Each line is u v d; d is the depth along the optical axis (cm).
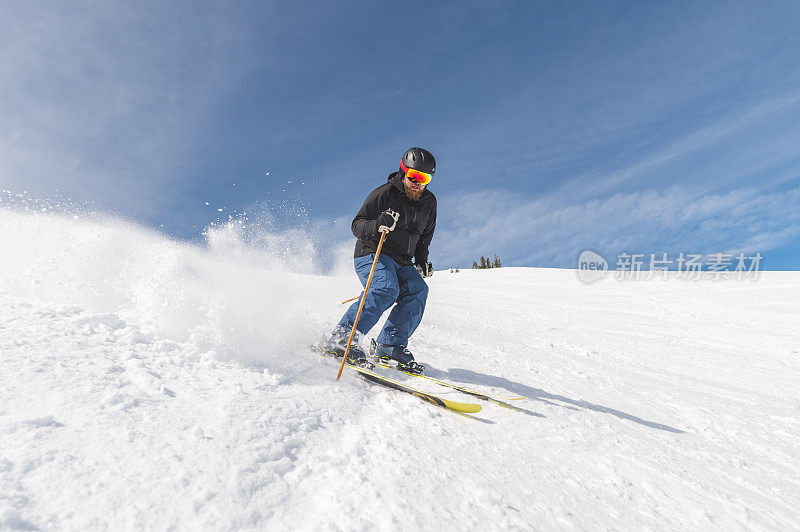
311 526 102
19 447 105
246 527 97
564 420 224
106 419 126
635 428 234
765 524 141
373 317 270
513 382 307
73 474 100
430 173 274
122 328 217
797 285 1085
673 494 154
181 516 95
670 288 1236
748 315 837
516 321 756
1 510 85
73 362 161
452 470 142
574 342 591
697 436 237
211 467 114
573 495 143
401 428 171
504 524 116
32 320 198
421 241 318
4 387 131
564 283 1548
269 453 129
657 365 473
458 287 1577
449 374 305
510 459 164
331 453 139
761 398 349
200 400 153
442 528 109
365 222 278
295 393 183
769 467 199
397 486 124
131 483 102
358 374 246
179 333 228
